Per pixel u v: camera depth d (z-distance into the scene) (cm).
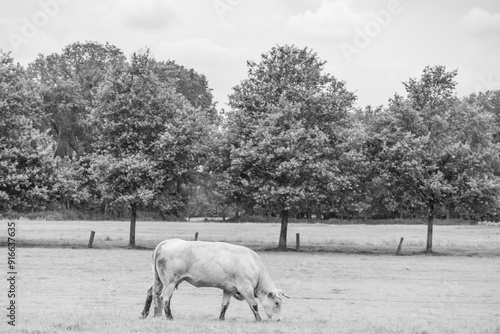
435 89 5641
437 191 5244
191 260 2100
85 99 9131
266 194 5128
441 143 5494
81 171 5403
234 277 2136
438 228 9269
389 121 5566
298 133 5141
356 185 5416
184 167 5375
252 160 5166
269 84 5416
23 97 5072
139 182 5250
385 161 5441
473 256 5203
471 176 5403
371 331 1916
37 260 4125
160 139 5225
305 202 5281
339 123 5541
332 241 6088
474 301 2973
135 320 1953
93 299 2692
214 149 5406
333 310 2619
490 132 5653
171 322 1927
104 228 7856
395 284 3484
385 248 5669
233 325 1930
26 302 2545
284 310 2570
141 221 10238
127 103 5316
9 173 4778
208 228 8475
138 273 3616
